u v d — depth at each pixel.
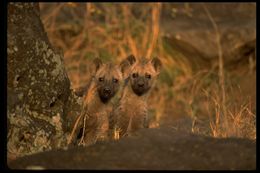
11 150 9.16
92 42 18.89
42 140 9.50
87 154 7.67
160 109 17.16
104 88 11.72
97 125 11.60
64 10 20.50
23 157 7.95
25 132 9.32
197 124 13.20
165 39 18.83
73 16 20.16
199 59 18.66
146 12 19.94
